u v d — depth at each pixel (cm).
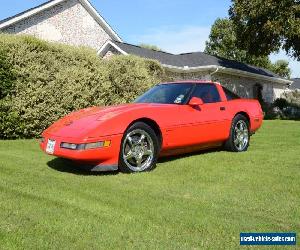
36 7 1911
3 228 298
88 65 993
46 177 479
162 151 562
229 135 669
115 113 520
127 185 450
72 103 930
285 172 519
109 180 474
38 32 1948
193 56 2491
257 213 356
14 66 827
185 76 2275
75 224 312
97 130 489
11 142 796
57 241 278
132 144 521
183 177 495
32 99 852
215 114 637
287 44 2336
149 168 535
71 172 517
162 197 400
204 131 614
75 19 2114
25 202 365
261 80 2881
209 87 660
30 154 648
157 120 545
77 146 481
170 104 589
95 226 309
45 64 891
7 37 846
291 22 2097
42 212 338
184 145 588
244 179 482
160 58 2172
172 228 311
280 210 365
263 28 2220
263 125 1464
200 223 324
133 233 298
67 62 949
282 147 752
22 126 849
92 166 500
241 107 695
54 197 387
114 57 1109
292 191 429
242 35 2495
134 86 1109
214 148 721
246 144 704
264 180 477
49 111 888
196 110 605
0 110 819
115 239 285
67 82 919
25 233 289
